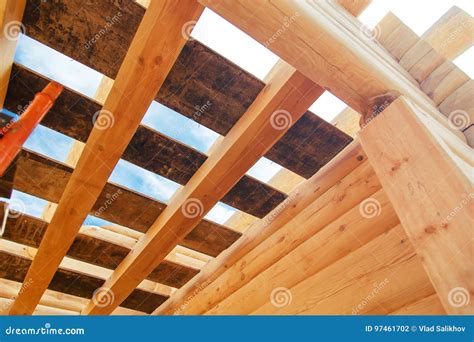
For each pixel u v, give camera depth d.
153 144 2.35
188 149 2.41
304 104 2.02
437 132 1.57
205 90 2.11
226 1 1.43
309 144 2.48
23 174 2.41
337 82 1.72
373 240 2.07
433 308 1.60
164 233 2.76
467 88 2.15
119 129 2.01
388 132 1.61
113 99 1.89
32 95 2.03
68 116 2.14
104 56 1.88
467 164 1.53
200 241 3.22
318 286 2.29
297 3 1.54
